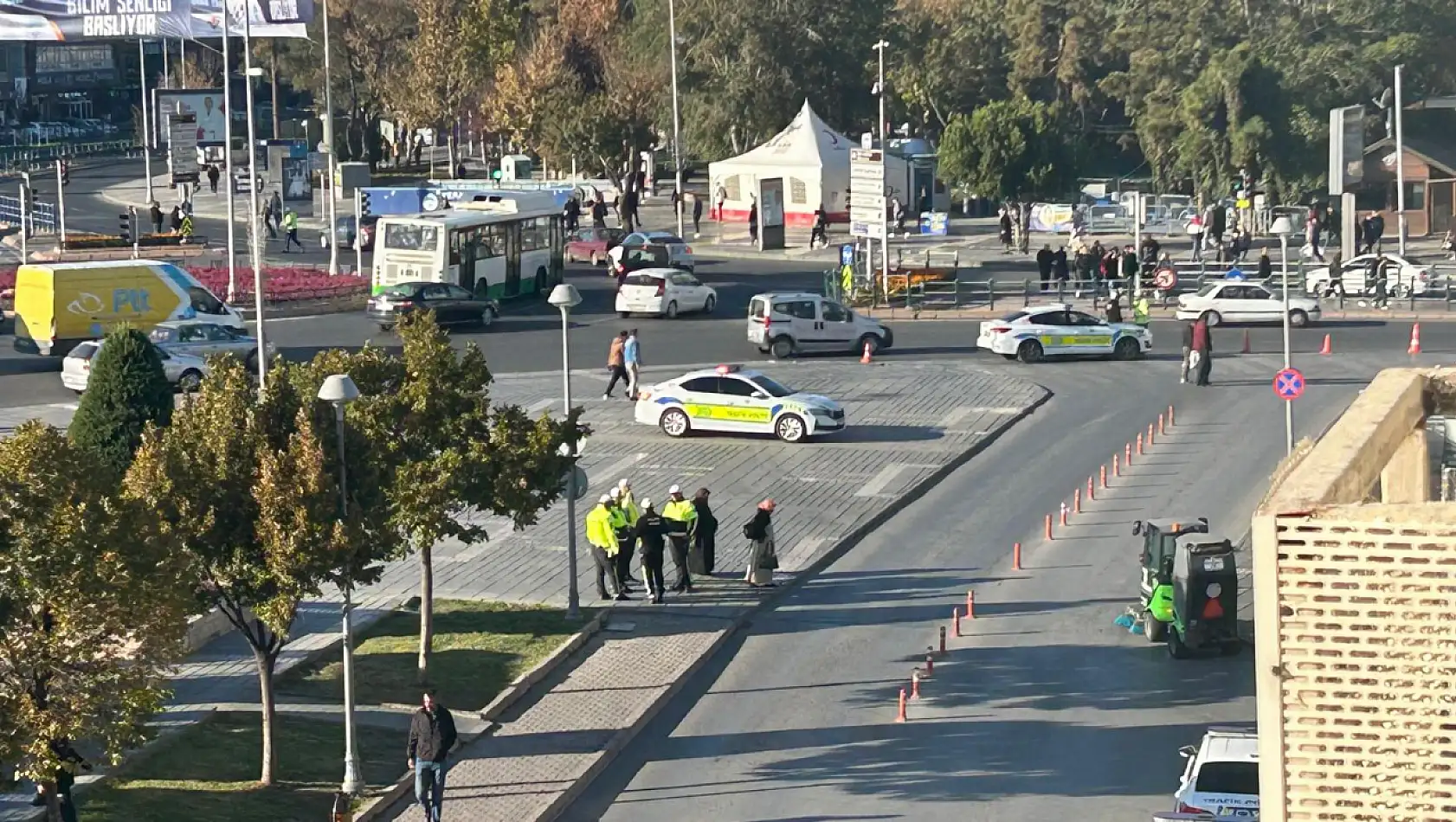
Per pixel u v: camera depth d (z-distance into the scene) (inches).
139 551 755.4
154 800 857.5
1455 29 3823.8
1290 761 285.7
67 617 727.7
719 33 3912.4
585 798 916.0
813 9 4008.4
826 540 1374.3
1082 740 969.5
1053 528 1400.1
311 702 1024.9
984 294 2546.8
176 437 898.1
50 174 4473.4
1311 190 3491.6
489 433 1073.5
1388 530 277.9
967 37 4370.1
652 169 3969.0
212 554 874.1
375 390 1051.9
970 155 3196.4
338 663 1095.0
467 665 1091.9
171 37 3430.1
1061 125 3597.4
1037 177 3198.8
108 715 743.7
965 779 918.4
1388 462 349.4
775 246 3102.9
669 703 1055.0
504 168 3752.5
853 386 1936.5
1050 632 1162.0
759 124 3934.5
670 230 3353.8
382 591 1248.8
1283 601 283.6
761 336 2108.8
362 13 4443.9
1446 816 279.7
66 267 2050.9
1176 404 1819.6
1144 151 3882.9
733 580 1286.9
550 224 2642.7
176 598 762.2
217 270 2677.2
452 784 922.1
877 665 1107.9
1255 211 3280.0
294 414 921.5
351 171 3476.9
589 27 4222.4
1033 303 2472.9
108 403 1275.8
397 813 882.8
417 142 4613.7
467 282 2487.7
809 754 965.2
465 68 4087.1
